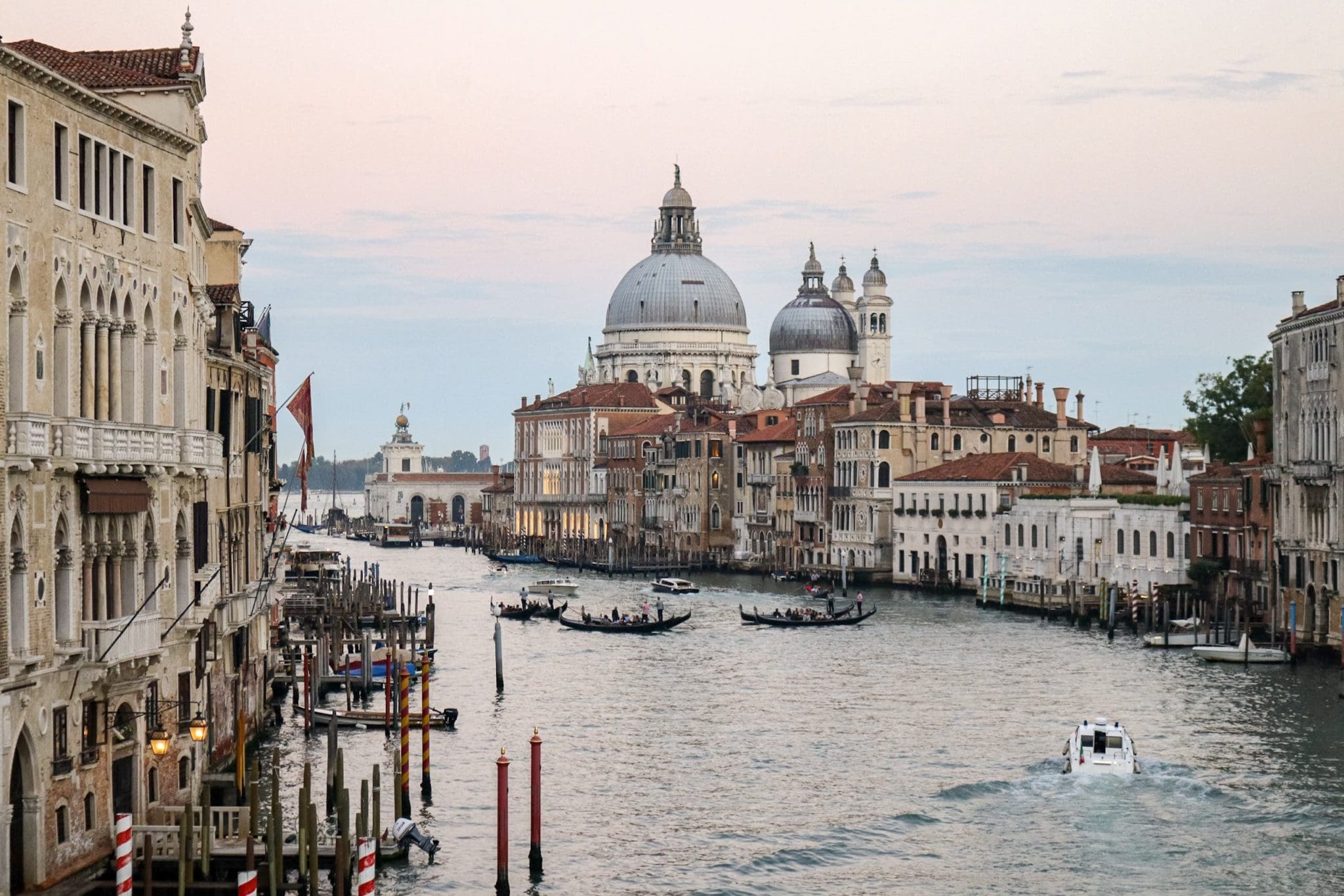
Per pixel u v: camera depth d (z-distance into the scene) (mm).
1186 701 88625
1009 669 103000
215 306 64562
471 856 57562
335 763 58406
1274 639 107312
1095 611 134250
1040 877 56156
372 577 164750
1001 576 147000
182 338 51594
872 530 178750
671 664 108875
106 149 45500
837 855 58594
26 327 40688
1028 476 157125
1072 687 94375
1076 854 58688
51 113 42094
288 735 78062
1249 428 146000
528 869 56375
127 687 46719
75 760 44031
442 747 76875
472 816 63250
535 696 93875
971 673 101438
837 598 158500
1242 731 79500
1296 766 71500
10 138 40312
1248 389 154125
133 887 45688
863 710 87750
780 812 64562
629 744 78188
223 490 61844
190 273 53156
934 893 54500
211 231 61688
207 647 56719
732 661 110000
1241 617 115188
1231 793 66562
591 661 110688
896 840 60625
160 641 48938
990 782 68875
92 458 43688
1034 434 182500
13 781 41688
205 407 57406
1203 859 58031
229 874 47594
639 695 94062
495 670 105875
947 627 130125
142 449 46375
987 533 157500
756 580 193250
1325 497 106562
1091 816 63531
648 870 56562
